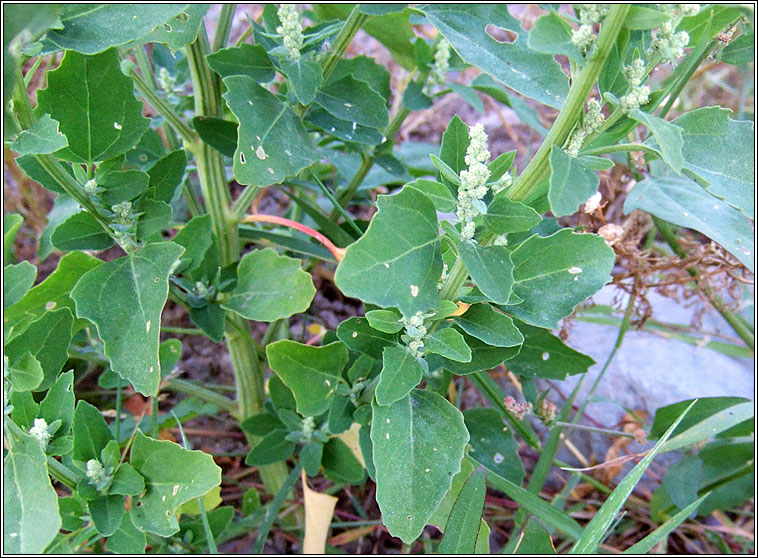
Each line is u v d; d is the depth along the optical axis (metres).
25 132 0.24
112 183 0.28
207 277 0.34
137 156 0.37
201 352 0.55
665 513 0.42
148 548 0.36
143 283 0.27
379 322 0.24
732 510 0.43
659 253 0.52
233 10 0.33
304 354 0.30
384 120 0.30
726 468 0.40
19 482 0.25
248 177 0.27
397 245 0.21
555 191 0.19
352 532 0.41
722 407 0.38
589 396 0.42
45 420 0.28
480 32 0.23
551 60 0.23
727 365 0.49
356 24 0.29
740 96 0.50
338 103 0.30
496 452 0.36
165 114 0.33
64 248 0.28
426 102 0.41
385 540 0.43
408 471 0.24
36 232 0.57
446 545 0.28
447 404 0.25
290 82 0.27
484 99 0.70
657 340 0.51
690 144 0.22
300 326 0.56
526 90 0.22
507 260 0.22
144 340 0.26
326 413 0.36
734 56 0.32
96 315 0.27
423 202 0.22
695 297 0.54
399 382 0.24
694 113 0.22
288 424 0.35
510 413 0.38
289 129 0.28
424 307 0.22
